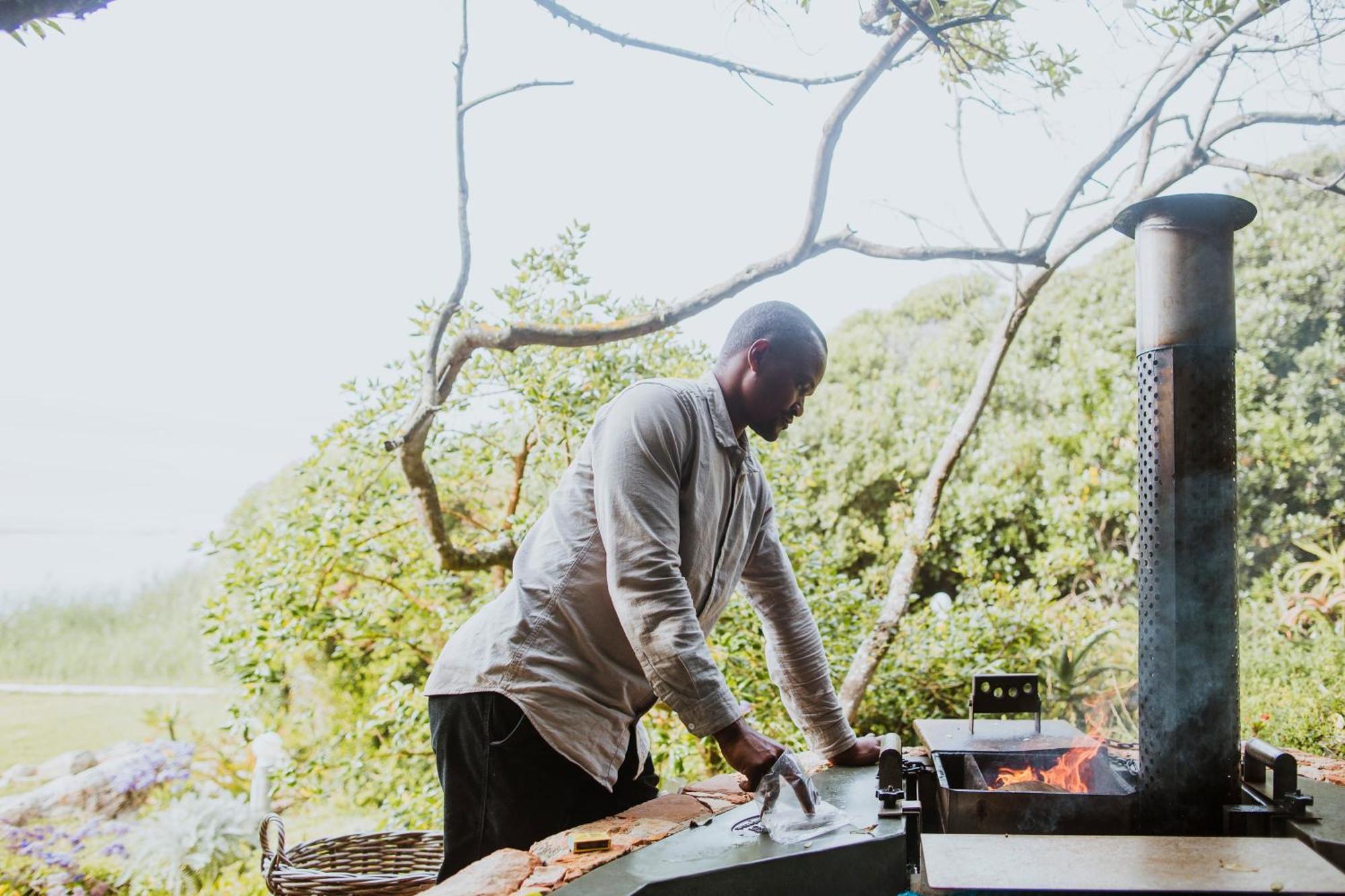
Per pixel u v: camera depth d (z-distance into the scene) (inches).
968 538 203.2
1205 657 65.3
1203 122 127.3
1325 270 187.8
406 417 144.3
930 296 245.0
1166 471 66.4
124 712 281.0
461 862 69.1
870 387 241.9
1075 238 138.8
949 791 67.2
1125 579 196.5
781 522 157.9
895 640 167.3
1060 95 115.9
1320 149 189.5
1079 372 211.6
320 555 145.7
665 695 62.9
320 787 172.1
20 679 314.7
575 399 147.6
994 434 221.3
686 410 68.2
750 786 62.1
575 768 69.6
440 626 161.8
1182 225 66.4
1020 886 50.5
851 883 57.8
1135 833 65.6
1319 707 152.3
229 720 149.1
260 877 174.1
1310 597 171.3
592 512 69.6
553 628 68.7
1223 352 66.4
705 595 72.7
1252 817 64.3
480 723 68.2
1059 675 168.9
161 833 177.5
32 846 175.8
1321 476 185.5
